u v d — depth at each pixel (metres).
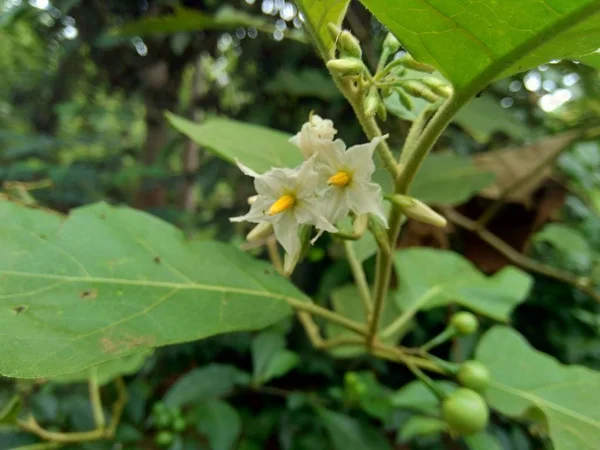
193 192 0.44
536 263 0.20
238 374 0.21
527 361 0.12
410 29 0.07
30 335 0.08
